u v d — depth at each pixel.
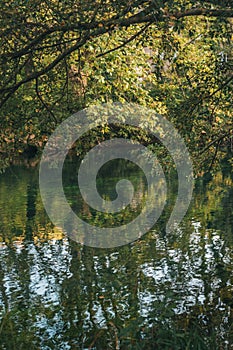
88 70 15.23
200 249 18.20
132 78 17.84
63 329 11.82
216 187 30.03
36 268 16.70
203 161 13.66
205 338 9.80
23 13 9.76
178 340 9.07
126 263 16.88
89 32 9.90
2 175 39.66
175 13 9.30
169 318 10.85
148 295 13.63
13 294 14.30
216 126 13.41
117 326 11.65
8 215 25.33
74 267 16.66
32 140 13.77
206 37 12.05
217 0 9.16
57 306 13.29
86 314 12.63
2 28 9.92
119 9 9.20
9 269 16.73
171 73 14.03
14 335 11.56
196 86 13.23
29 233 21.70
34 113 13.16
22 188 33.31
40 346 10.98
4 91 10.85
